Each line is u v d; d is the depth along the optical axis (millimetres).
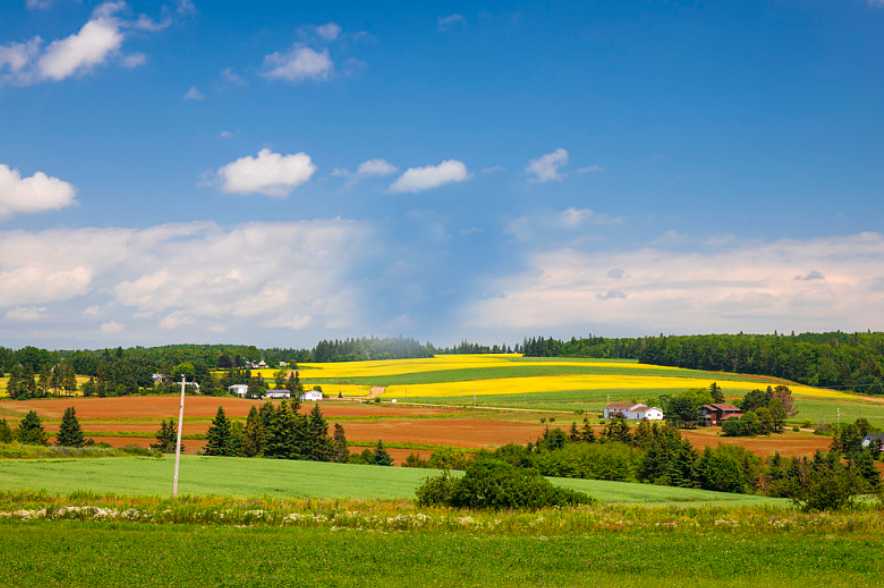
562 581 19312
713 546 24609
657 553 23234
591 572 20484
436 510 35156
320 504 35656
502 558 22172
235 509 31109
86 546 22828
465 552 23141
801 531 28578
